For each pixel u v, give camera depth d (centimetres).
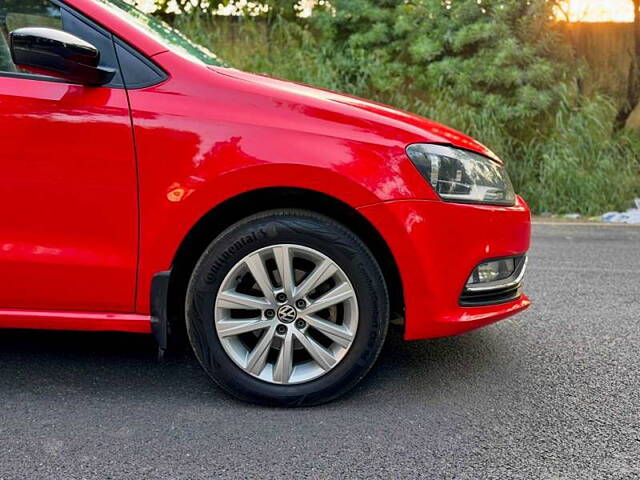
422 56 866
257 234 217
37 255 218
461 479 186
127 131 213
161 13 908
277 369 225
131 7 266
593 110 834
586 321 339
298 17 1002
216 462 192
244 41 945
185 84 220
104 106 214
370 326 223
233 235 218
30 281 221
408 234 218
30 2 224
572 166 787
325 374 226
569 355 288
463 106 845
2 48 221
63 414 221
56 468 187
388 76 885
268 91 223
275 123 216
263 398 227
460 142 238
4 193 214
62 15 224
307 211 220
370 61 900
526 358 283
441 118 831
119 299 223
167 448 200
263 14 976
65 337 296
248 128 214
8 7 223
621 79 1005
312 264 228
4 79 216
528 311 356
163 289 219
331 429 214
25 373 255
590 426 220
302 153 213
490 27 852
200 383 250
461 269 224
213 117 215
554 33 884
